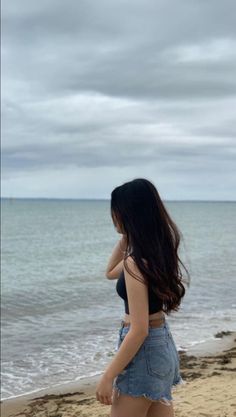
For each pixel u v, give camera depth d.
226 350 9.41
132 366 2.71
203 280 12.90
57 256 30.48
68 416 6.17
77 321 12.67
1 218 89.25
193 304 12.23
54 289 17.95
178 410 5.72
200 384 6.93
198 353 9.28
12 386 8.15
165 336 2.77
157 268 2.67
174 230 2.85
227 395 6.25
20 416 6.63
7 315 13.55
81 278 20.80
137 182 2.85
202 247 21.94
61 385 8.16
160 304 2.72
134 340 2.59
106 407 6.32
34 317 13.30
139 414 2.75
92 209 151.38
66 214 111.94
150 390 2.71
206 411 5.63
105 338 10.94
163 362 2.73
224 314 10.73
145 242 2.71
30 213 116.56
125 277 2.68
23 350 10.14
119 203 2.82
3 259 29.17
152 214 2.78
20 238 45.34
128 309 2.76
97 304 14.95
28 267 25.28
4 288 18.36
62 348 10.24
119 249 3.13
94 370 8.88
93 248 35.28
